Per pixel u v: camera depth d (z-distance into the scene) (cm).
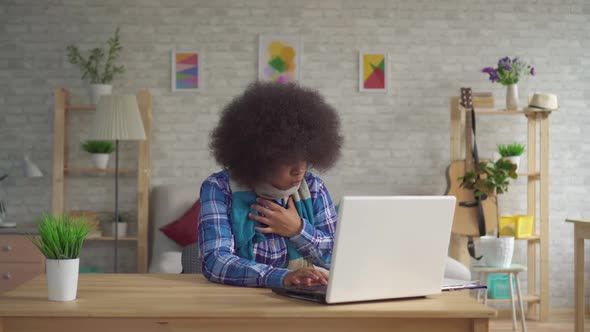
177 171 551
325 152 209
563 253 570
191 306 159
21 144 548
